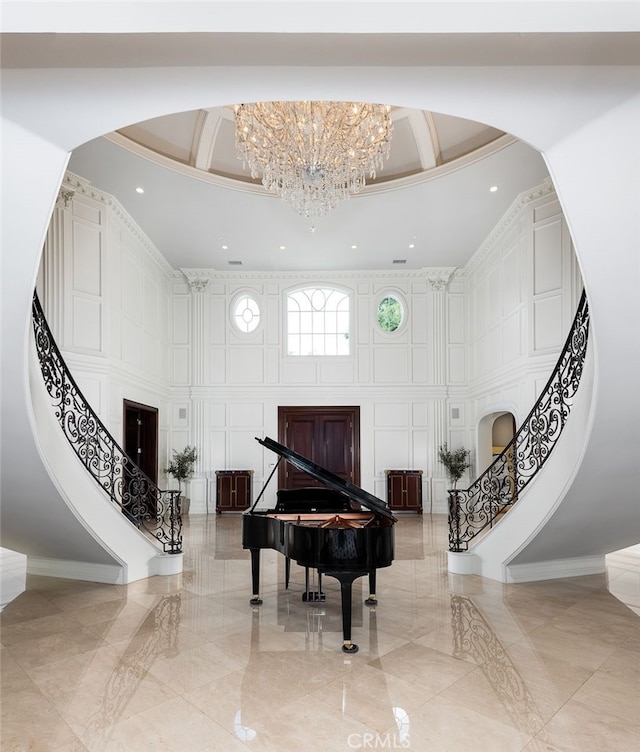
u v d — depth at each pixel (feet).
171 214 30.63
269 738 9.15
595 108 11.03
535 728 9.46
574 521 17.65
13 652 12.90
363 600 17.25
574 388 16.87
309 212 22.39
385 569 21.50
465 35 9.33
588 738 9.16
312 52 9.78
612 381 14.11
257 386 40.04
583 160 11.78
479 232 33.45
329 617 15.62
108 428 27.45
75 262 26.12
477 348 37.24
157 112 11.14
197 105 11.09
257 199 28.73
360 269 40.40
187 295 40.60
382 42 9.54
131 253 31.78
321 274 40.73
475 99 10.98
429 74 10.38
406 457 39.50
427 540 27.78
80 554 19.39
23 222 12.64
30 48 9.57
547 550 19.24
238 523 33.78
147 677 11.53
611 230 12.39
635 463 15.69
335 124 19.85
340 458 39.88
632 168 11.68
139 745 8.96
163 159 25.18
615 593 18.03
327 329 40.88
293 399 40.06
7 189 12.22
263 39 9.40
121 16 8.13
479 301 36.86
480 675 11.62
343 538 13.20
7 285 13.32
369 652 12.91
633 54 9.86
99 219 27.61
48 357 16.90
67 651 12.97
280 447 16.39
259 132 20.24
